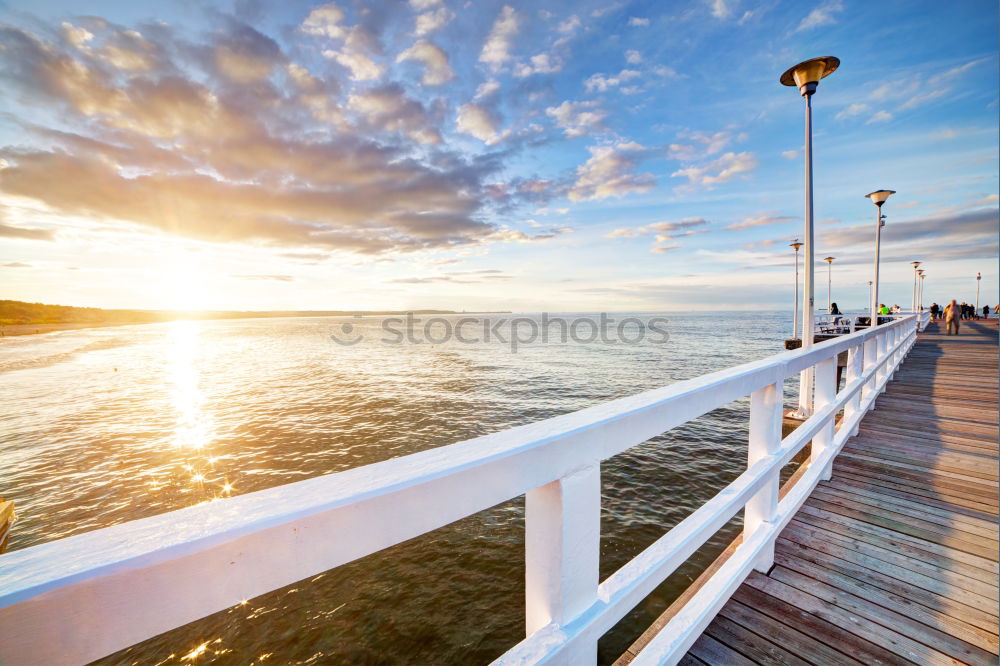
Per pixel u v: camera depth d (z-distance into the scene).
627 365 33.19
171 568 0.50
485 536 8.12
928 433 5.12
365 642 5.68
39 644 0.44
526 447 0.88
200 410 21.64
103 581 0.46
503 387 24.70
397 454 13.94
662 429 1.36
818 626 2.06
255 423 18.31
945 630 2.03
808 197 8.48
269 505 0.59
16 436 17.77
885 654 1.90
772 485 2.35
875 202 11.81
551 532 1.00
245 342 78.88
